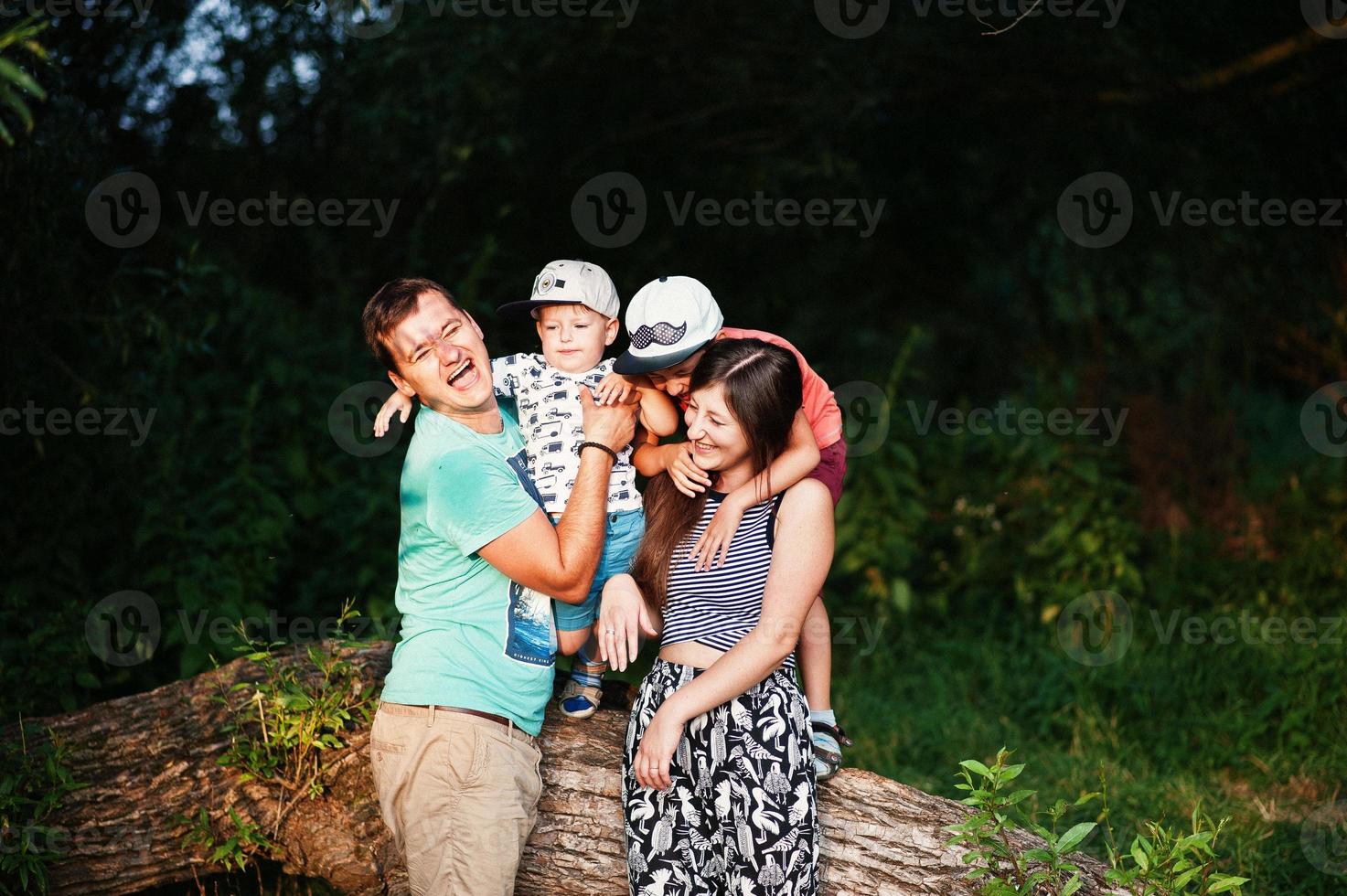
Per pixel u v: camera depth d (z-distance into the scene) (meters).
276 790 3.18
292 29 6.32
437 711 2.72
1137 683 5.43
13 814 3.21
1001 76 6.93
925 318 11.06
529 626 2.86
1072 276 8.88
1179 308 8.42
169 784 3.26
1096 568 6.45
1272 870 3.91
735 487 2.84
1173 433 7.50
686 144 7.39
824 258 9.01
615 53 6.73
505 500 2.71
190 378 5.79
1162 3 6.25
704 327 2.89
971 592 6.60
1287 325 7.86
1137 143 7.30
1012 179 8.21
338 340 6.46
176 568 5.05
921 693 5.70
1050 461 6.72
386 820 2.83
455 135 6.52
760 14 6.49
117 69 5.90
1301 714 5.00
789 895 2.64
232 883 3.51
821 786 3.07
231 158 6.96
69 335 4.95
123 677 4.76
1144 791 4.53
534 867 3.00
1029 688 5.63
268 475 5.47
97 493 5.05
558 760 3.06
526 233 7.22
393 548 5.73
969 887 2.91
